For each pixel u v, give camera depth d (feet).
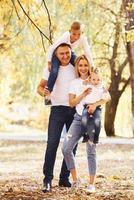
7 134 122.21
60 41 27.02
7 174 38.88
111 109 105.70
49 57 27.12
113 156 58.23
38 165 48.32
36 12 32.53
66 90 26.66
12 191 26.61
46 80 27.43
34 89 98.37
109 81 102.22
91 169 26.08
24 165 48.39
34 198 24.54
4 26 35.47
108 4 79.10
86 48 27.37
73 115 26.89
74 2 35.58
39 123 157.07
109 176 34.96
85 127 25.67
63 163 27.71
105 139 89.04
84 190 26.53
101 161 51.11
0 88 119.55
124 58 100.63
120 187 28.50
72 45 27.35
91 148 26.05
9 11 33.22
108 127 106.73
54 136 26.45
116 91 103.81
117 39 85.92
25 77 97.96
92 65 27.09
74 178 26.81
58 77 26.71
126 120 114.11
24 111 156.66
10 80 112.88
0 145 78.23
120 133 116.06
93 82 25.80
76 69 26.43
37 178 34.71
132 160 52.60
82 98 25.84
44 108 141.69
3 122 153.38
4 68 98.37
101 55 95.09
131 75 83.35
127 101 111.86
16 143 82.02
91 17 81.20
